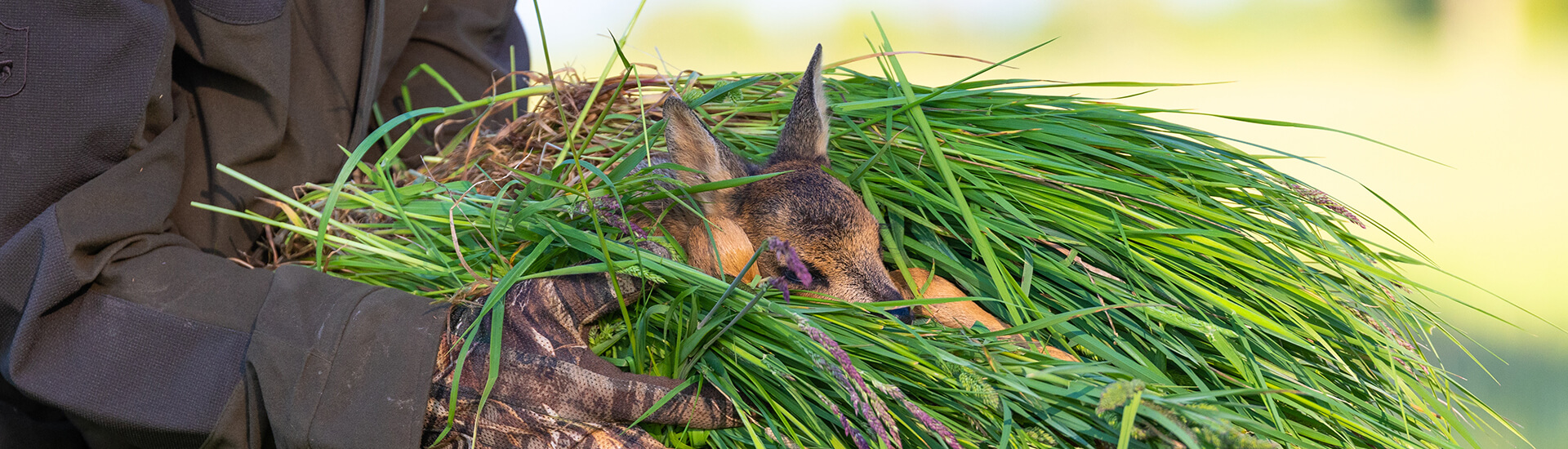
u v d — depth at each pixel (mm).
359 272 5688
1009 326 5605
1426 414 5609
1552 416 6094
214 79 5652
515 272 5535
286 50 5652
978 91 5719
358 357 5512
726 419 5543
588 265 5547
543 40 5543
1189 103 16438
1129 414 5410
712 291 5551
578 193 5570
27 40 5543
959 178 5676
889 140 5656
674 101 5660
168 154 5605
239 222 5676
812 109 5715
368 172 5699
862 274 5629
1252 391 5480
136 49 5562
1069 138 5680
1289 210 5637
